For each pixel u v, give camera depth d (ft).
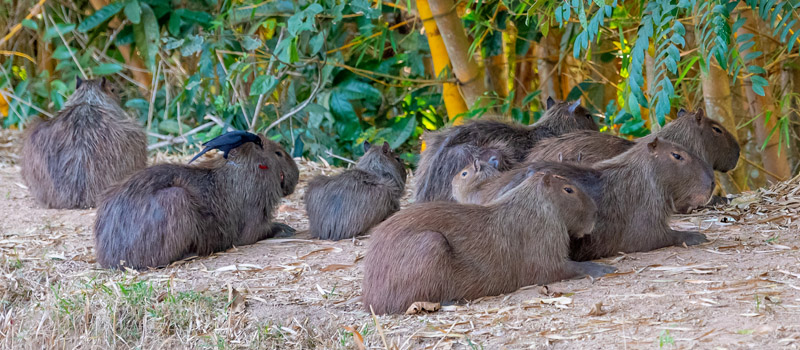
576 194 24.68
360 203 32.35
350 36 56.95
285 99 56.39
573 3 28.71
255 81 46.09
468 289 23.32
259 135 35.86
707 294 21.86
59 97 58.23
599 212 26.43
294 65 50.19
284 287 26.91
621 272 24.64
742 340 18.35
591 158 31.65
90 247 32.91
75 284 28.12
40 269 30.14
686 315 20.43
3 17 63.87
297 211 39.68
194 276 28.50
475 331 21.17
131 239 29.60
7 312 26.96
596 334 19.92
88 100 40.91
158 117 58.80
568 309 21.90
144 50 53.47
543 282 24.38
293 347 22.20
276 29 55.57
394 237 23.47
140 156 41.32
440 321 22.07
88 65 61.72
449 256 22.97
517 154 34.06
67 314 24.88
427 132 36.32
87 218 37.73
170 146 55.88
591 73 50.08
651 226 26.96
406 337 21.30
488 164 29.48
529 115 47.93
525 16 45.70
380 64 52.90
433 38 45.83
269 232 33.32
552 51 50.80
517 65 55.16
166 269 29.48
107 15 51.93
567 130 35.32
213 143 30.83
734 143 34.06
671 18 28.17
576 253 26.58
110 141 40.04
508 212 24.00
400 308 23.08
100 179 39.81
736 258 25.27
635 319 20.57
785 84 44.75
